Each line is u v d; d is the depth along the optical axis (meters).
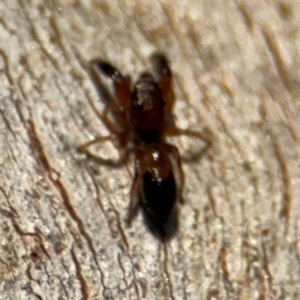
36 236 0.06
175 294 0.06
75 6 0.06
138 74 0.06
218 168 0.06
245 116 0.06
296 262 0.06
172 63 0.06
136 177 0.06
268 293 0.06
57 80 0.06
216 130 0.06
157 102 0.06
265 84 0.06
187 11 0.06
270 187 0.06
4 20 0.06
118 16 0.06
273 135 0.06
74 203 0.06
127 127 0.06
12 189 0.06
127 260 0.06
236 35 0.06
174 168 0.06
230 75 0.06
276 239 0.06
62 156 0.06
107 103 0.06
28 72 0.06
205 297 0.06
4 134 0.06
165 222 0.06
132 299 0.06
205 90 0.06
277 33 0.06
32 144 0.06
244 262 0.06
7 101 0.06
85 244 0.06
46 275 0.06
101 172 0.06
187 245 0.06
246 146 0.06
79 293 0.06
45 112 0.06
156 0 0.06
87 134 0.06
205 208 0.06
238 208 0.06
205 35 0.06
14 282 0.06
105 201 0.06
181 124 0.06
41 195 0.06
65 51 0.06
